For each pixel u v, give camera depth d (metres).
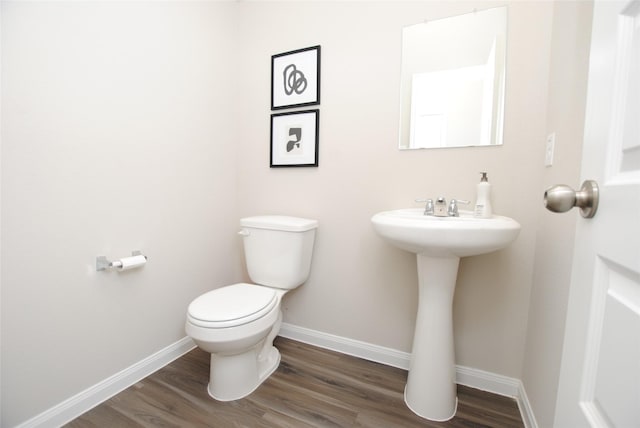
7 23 0.90
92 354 1.18
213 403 1.22
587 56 0.79
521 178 1.21
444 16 1.30
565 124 0.94
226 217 1.81
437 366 1.15
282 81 1.67
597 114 0.43
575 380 0.44
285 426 1.11
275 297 1.33
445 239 0.91
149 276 1.38
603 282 0.40
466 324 1.34
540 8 1.15
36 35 0.96
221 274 1.79
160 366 1.45
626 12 0.38
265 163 1.77
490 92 1.24
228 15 1.73
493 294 1.29
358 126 1.49
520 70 1.19
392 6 1.39
